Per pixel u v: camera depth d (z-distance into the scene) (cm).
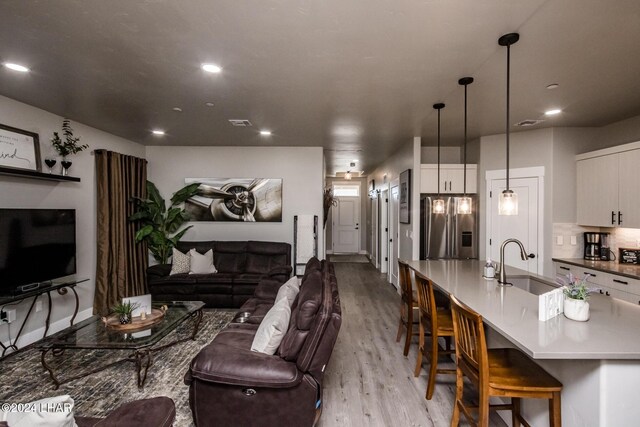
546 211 425
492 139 467
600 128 416
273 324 207
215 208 554
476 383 168
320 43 210
